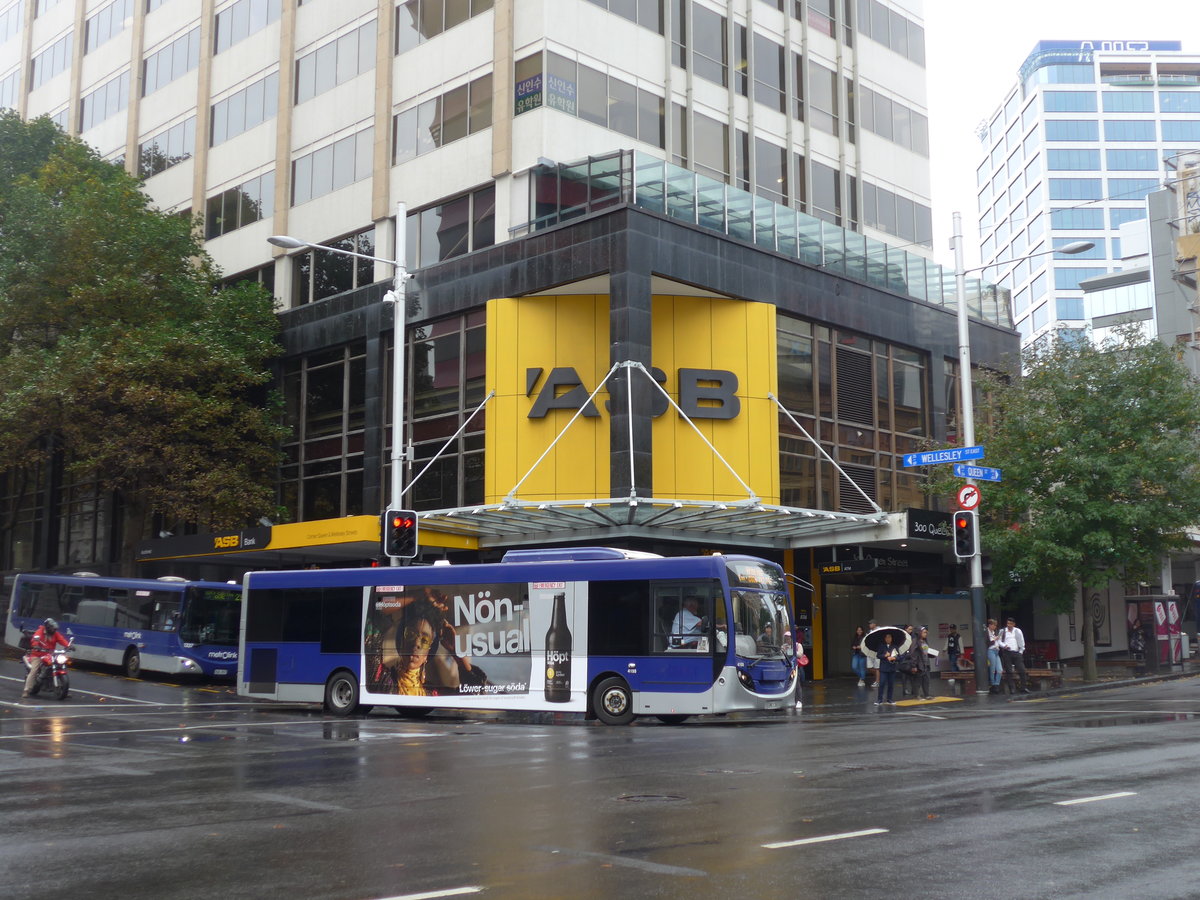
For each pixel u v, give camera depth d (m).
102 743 16.72
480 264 34.38
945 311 40.66
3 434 36.41
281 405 40.78
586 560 21.77
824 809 9.97
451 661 22.25
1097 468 31.75
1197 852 8.06
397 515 23.61
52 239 37.84
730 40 39.12
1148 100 145.88
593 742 16.84
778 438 34.00
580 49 35.16
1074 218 143.38
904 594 36.97
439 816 9.81
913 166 45.59
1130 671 38.88
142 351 35.97
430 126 37.34
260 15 44.34
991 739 16.52
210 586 33.22
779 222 35.34
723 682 20.03
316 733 18.69
